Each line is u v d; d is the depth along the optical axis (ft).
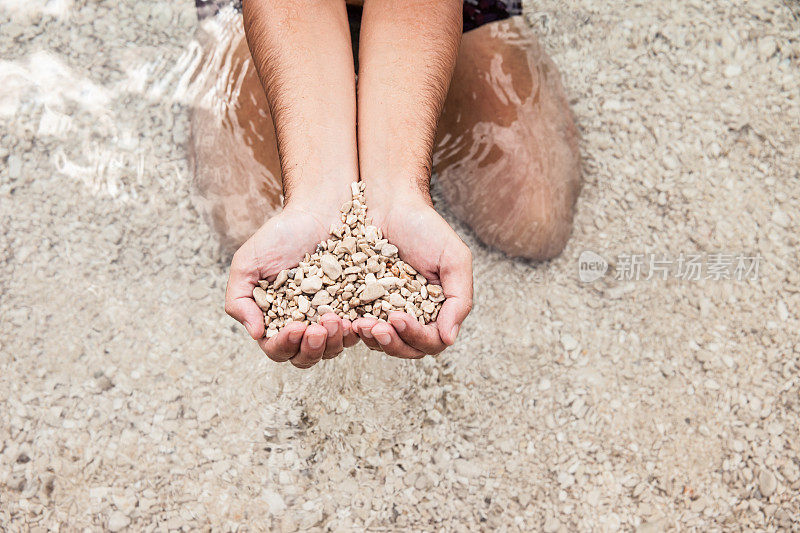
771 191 3.29
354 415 3.06
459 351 3.12
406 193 2.74
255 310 2.63
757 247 3.23
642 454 3.05
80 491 2.99
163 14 3.40
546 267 3.21
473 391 3.09
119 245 3.19
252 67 3.22
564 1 3.42
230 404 3.06
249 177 3.16
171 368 3.09
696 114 3.34
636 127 3.33
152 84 3.33
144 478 3.00
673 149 3.31
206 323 3.13
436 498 3.01
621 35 3.41
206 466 3.01
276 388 3.07
